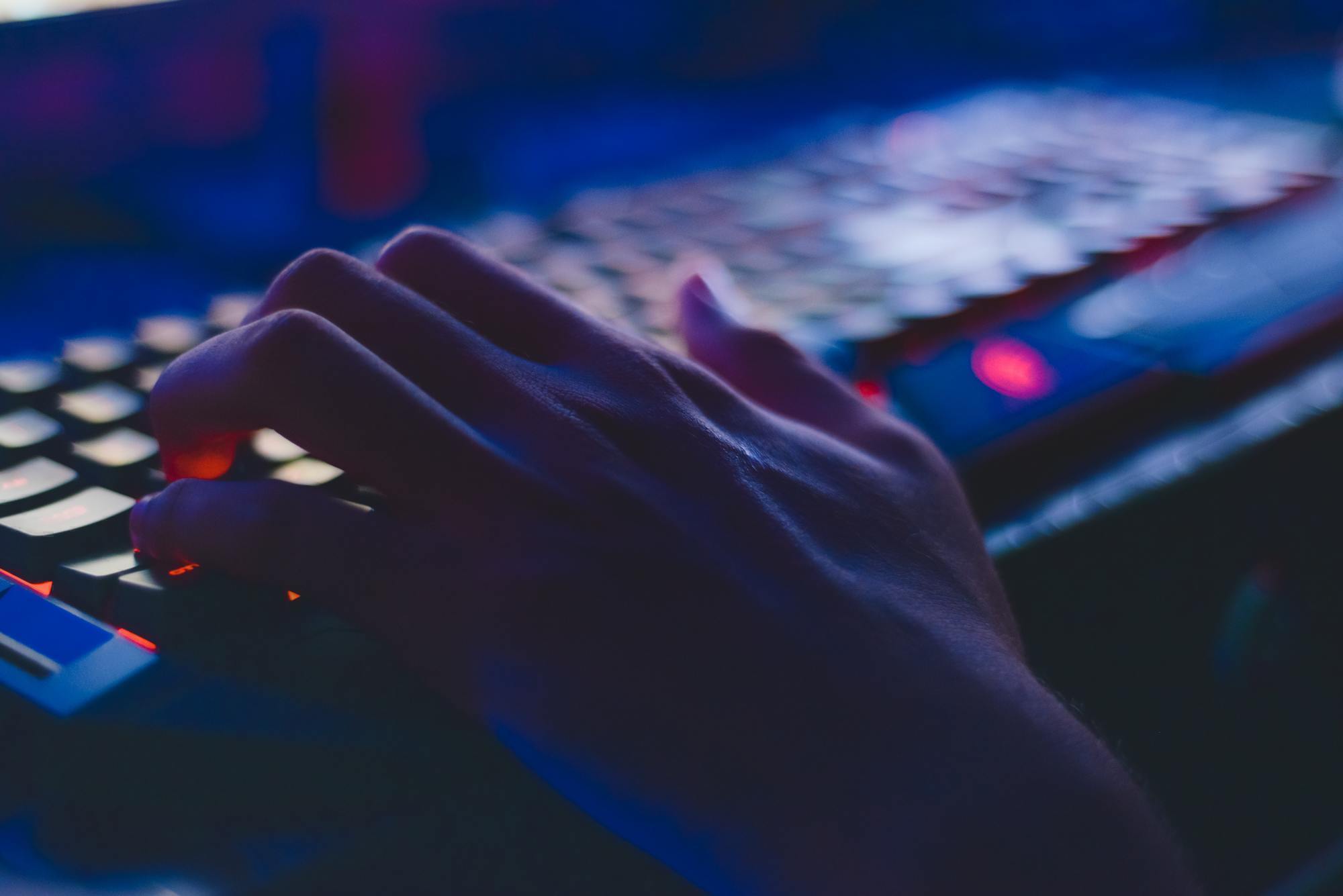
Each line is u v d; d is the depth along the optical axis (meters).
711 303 0.58
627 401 0.48
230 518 0.41
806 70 1.03
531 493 0.43
